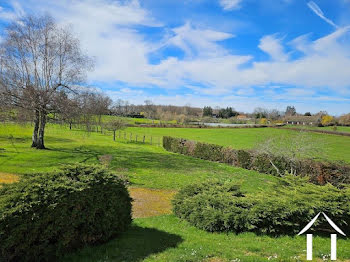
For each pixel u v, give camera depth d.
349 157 24.05
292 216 6.54
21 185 4.62
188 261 4.67
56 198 4.55
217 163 22.45
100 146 30.22
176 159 23.62
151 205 10.41
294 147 16.55
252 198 7.23
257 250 5.43
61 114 22.05
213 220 6.79
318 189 7.36
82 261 4.51
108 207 5.49
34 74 22.06
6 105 20.58
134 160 21.73
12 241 3.88
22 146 24.92
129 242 5.57
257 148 18.59
